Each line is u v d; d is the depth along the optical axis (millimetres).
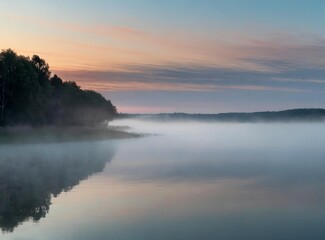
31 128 76438
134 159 51188
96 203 24562
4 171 37906
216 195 27688
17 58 82125
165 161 49625
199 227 19969
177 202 25156
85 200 25406
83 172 38156
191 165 45750
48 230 19109
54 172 37656
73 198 25891
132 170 40125
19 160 47406
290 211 23250
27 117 82125
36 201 24812
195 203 24938
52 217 21234
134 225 20078
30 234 18594
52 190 28391
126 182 32344
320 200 26375
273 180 35062
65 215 21688
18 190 28266
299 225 20484
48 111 98312
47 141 72812
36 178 33781
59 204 24125
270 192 29031
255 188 30672
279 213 22750
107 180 33188
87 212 22438
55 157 51594
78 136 85812
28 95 80438
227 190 29719
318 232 19438
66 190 28500
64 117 106250
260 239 18375
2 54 80188
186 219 21125
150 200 25672
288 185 32375
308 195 28109
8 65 79250
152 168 42156
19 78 79125
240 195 27812
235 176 37156
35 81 82188
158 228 19750
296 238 18594
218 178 35688
